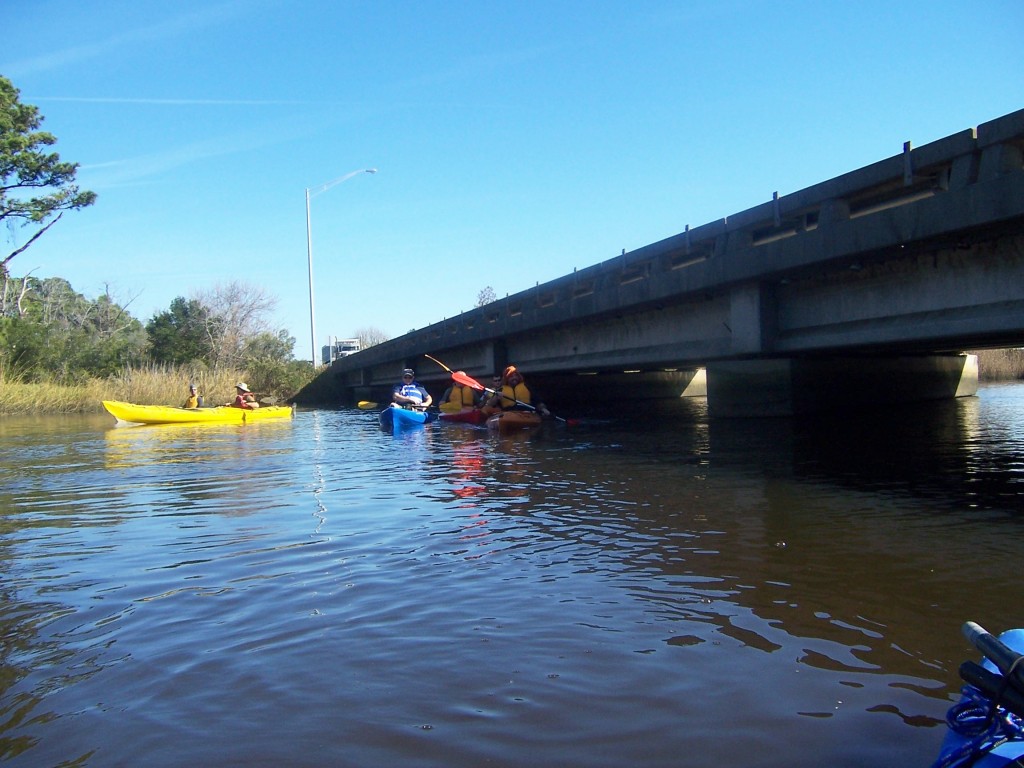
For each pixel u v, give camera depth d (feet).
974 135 25.58
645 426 48.80
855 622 12.96
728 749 9.10
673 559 16.85
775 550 17.42
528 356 66.18
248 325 157.28
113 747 9.49
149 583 16.14
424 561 17.17
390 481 29.12
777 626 12.84
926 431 41.19
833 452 33.45
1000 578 15.06
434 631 12.92
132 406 69.92
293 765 8.96
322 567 16.90
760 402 48.11
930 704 10.08
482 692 10.66
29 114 119.24
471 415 59.06
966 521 19.99
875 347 40.78
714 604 13.96
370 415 82.43
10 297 174.40
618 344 52.47
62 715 10.35
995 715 7.33
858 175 30.32
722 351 41.34
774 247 34.55
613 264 48.75
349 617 13.69
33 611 14.56
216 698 10.69
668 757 8.96
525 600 14.38
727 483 26.30
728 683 10.78
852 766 8.70
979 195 24.82
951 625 12.75
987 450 33.53
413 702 10.42
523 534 19.48
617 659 11.65
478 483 27.91
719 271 38.34
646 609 13.76
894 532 18.89
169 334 146.30
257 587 15.60
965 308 28.78
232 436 55.26
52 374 117.19
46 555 18.93
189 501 26.22
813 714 9.87
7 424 76.13
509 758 9.00
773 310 38.17
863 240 29.55
